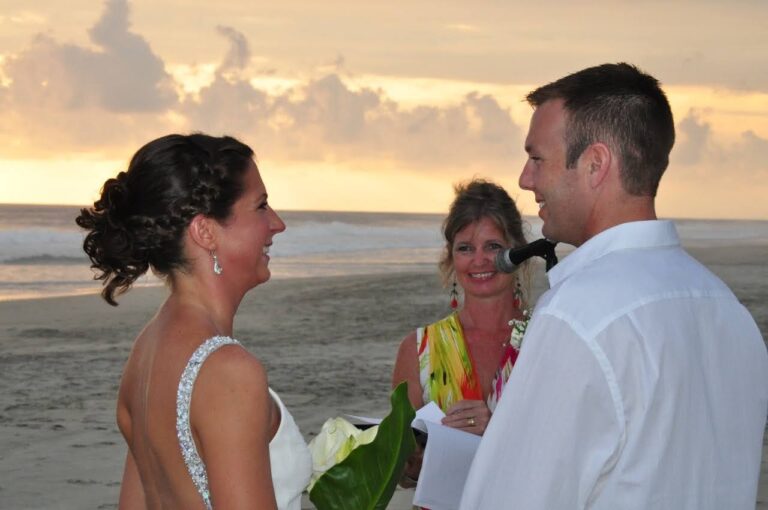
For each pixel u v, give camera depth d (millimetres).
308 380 9438
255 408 2014
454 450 2748
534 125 2301
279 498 2189
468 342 3627
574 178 2225
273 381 9367
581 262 2199
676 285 2102
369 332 12633
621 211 2201
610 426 2002
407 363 3656
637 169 2178
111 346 11703
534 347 2070
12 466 6609
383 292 17141
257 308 14961
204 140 2213
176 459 2070
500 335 3635
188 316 2150
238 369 2021
